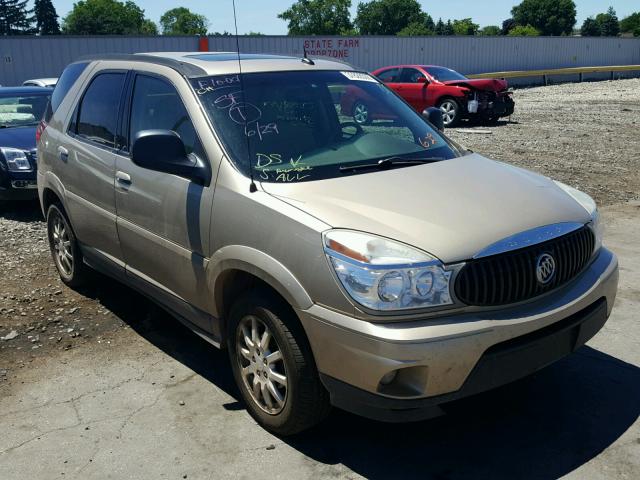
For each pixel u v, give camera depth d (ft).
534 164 36.11
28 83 49.57
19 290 18.35
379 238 9.83
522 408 12.32
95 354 14.74
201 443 11.40
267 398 11.46
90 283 18.42
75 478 10.56
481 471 10.57
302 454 11.05
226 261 11.41
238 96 13.05
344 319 9.61
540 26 352.49
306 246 10.11
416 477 10.44
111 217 14.89
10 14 327.67
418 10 350.84
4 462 10.98
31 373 13.89
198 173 12.14
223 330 12.47
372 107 14.55
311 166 12.09
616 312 16.61
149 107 14.11
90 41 83.97
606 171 34.30
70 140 16.71
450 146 14.40
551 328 10.52
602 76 130.93
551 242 10.64
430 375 9.40
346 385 9.84
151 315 16.75
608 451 11.01
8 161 26.21
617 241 22.59
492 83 55.01
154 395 12.99
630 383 13.17
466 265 9.73
